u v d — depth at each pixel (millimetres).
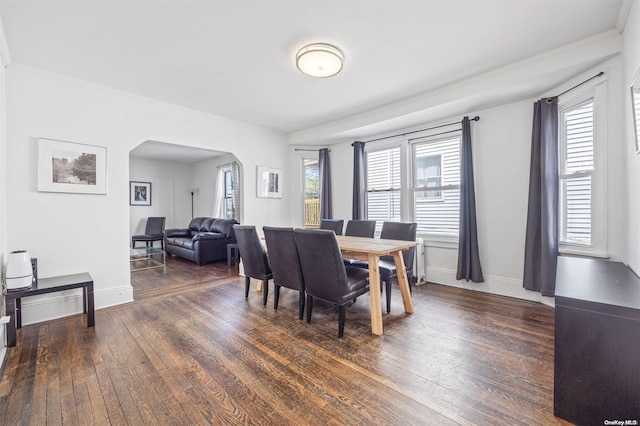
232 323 2582
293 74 2828
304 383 1698
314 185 5359
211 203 7273
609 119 2316
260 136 4723
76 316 2771
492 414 1424
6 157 2480
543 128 2789
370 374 1781
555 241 2744
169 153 6301
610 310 1263
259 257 3035
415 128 4066
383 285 3680
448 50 2420
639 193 1839
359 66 2678
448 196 3830
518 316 2678
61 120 2795
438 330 2398
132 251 5055
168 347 2141
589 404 1316
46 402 1540
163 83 3010
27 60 2510
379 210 4594
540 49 2428
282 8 1885
